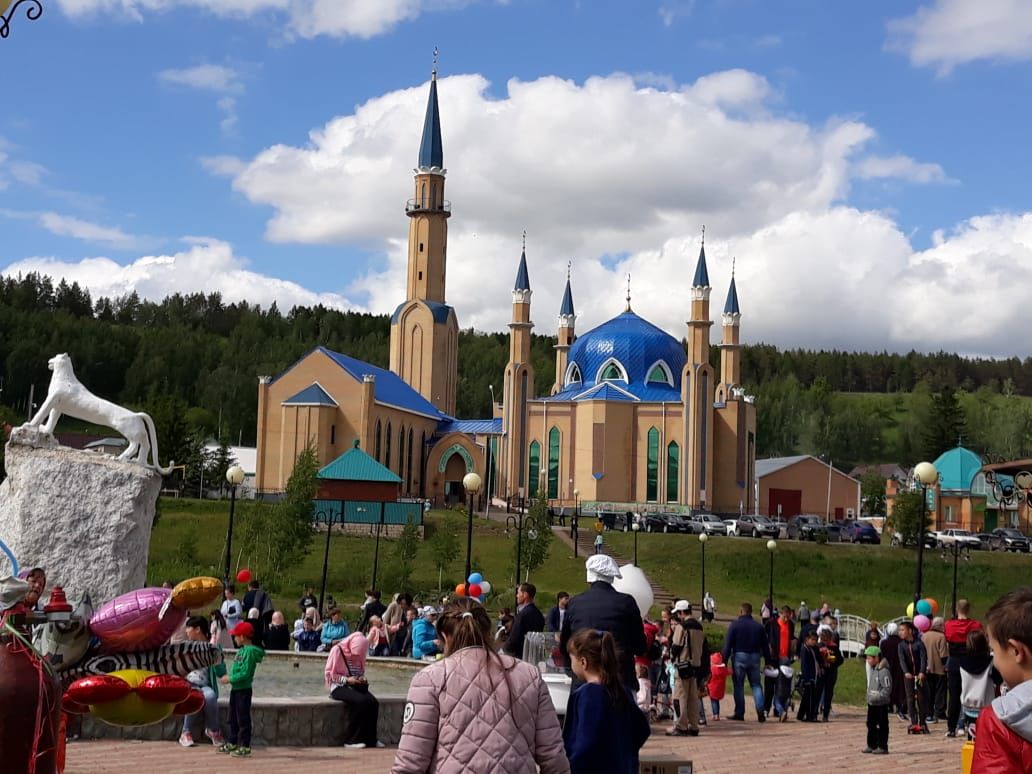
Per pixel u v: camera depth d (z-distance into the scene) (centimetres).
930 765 1862
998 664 630
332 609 3041
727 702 3033
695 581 7425
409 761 790
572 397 10869
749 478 10994
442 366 12781
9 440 2253
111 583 2203
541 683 832
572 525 8744
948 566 7831
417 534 6738
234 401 19200
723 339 11294
